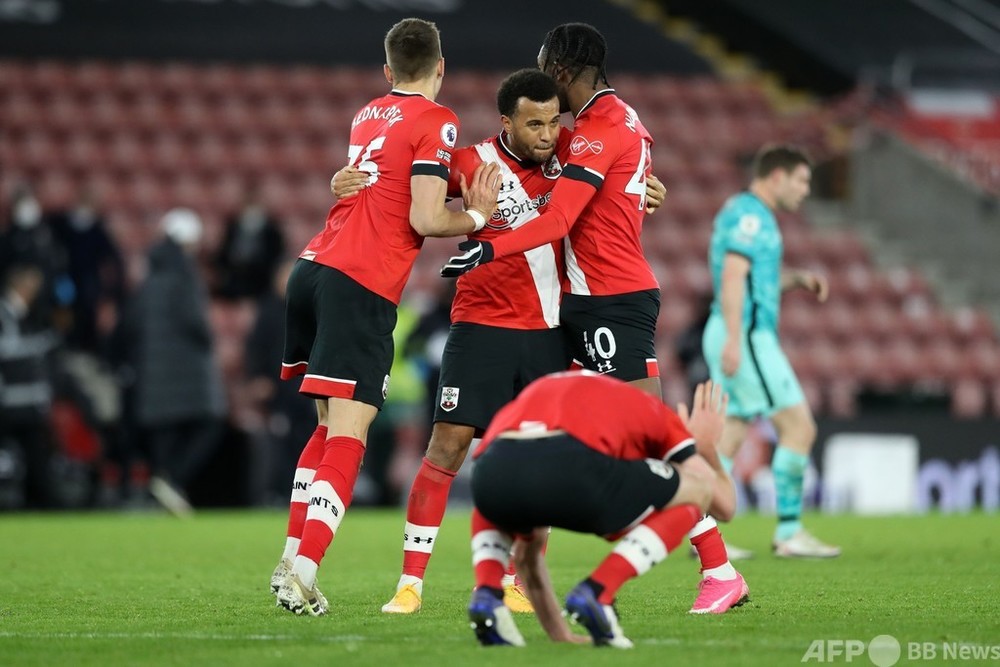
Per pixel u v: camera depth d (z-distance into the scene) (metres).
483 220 20.73
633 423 15.95
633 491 15.73
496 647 16.34
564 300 21.61
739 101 83.69
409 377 53.44
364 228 20.77
